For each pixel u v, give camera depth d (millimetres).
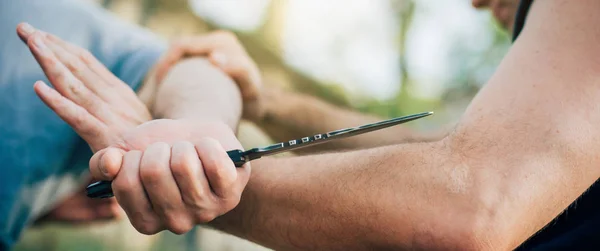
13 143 1068
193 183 632
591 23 638
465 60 2957
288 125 1328
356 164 692
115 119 853
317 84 2637
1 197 1061
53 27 1143
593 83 622
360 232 664
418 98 2949
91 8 1230
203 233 2170
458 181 621
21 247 2072
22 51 1099
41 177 1094
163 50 1211
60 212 1267
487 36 2938
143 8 2295
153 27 2293
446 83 2967
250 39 2486
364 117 1372
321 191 694
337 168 701
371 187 661
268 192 740
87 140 829
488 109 646
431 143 669
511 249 624
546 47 647
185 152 631
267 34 2531
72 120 823
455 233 606
